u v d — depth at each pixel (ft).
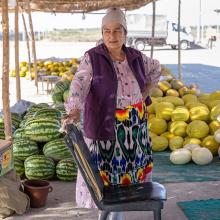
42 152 19.53
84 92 11.53
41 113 19.89
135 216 14.76
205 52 106.01
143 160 12.23
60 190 17.42
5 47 16.69
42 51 102.27
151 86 12.89
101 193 10.55
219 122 21.95
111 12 11.53
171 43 114.73
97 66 11.49
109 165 11.84
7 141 15.75
